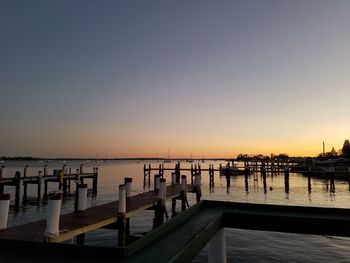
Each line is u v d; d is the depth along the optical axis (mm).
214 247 5613
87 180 63156
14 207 26406
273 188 44250
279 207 6082
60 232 7949
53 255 3520
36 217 21969
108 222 10297
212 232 4969
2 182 25469
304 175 74438
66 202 29406
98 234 16375
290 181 57250
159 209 14391
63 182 33781
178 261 3438
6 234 7672
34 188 43469
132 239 13234
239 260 12711
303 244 14953
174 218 4703
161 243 3846
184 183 18219
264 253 13648
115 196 34594
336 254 13414
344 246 14562
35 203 29016
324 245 14766
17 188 25828
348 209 5652
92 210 11859
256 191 40625
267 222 5570
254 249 14227
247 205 6359
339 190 41156
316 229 5309
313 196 35062
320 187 45312
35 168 101312
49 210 7418
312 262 12438
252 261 12609
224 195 36375
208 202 6559
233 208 6363
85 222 9555
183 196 18078
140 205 13242
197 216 5465
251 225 5668
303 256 13195
